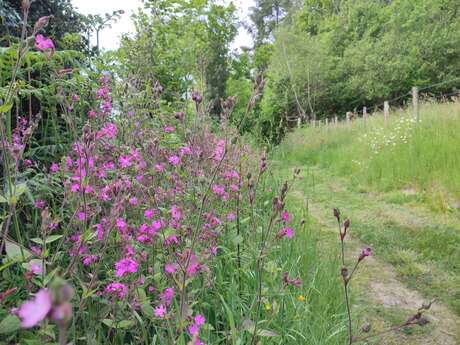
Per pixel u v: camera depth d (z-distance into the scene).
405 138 7.25
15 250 1.36
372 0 22.52
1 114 1.44
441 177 5.66
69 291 0.38
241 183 2.66
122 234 1.69
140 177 2.09
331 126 13.07
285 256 2.71
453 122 7.14
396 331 2.62
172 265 1.49
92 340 1.50
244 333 1.82
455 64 16.88
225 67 11.71
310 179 7.68
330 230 4.62
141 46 4.24
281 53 21.61
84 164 1.83
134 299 1.56
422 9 18.22
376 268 3.60
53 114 2.57
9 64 2.32
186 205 2.29
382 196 6.10
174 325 1.63
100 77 2.88
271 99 20.97
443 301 3.04
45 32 3.33
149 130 2.79
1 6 2.81
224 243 2.48
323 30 27.56
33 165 2.40
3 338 1.46
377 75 18.45
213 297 2.05
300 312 2.15
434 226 4.56
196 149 2.38
